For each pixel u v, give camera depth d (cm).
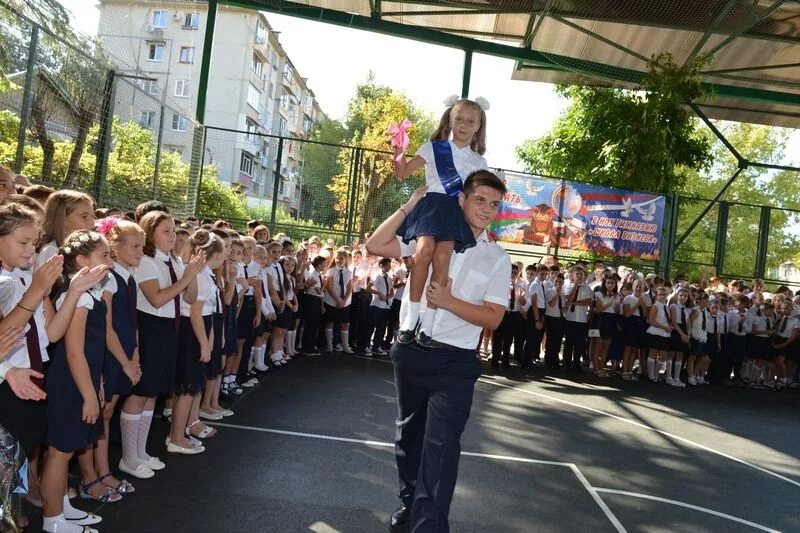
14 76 784
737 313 1460
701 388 1338
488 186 363
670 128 1759
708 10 1362
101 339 399
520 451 695
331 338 1232
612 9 1386
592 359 1370
